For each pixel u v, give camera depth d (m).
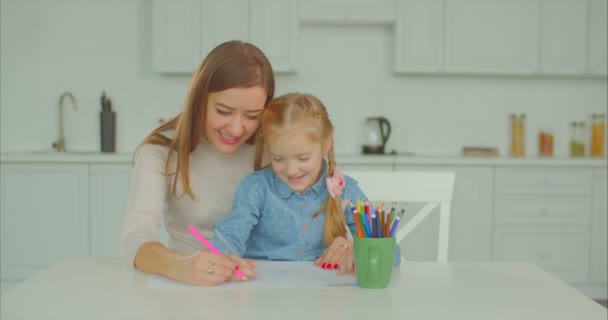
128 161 3.29
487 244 3.38
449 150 3.86
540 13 3.57
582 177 3.41
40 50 3.75
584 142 3.82
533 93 3.86
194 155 1.48
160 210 1.33
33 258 3.33
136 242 1.18
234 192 1.49
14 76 3.75
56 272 1.13
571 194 3.40
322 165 1.43
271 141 1.27
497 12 3.57
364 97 3.83
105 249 3.32
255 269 1.18
